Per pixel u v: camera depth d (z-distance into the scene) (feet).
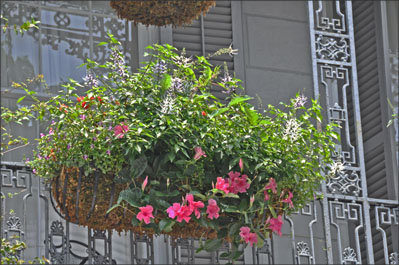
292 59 29.07
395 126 29.22
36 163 21.17
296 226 28.32
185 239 25.35
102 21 28.35
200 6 23.52
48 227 24.47
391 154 28.43
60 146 20.71
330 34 29.14
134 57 28.12
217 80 27.25
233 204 21.21
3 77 26.99
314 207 26.53
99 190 20.68
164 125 20.63
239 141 21.07
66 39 27.89
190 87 21.61
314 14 29.96
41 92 27.17
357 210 27.55
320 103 29.09
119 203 20.36
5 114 22.20
